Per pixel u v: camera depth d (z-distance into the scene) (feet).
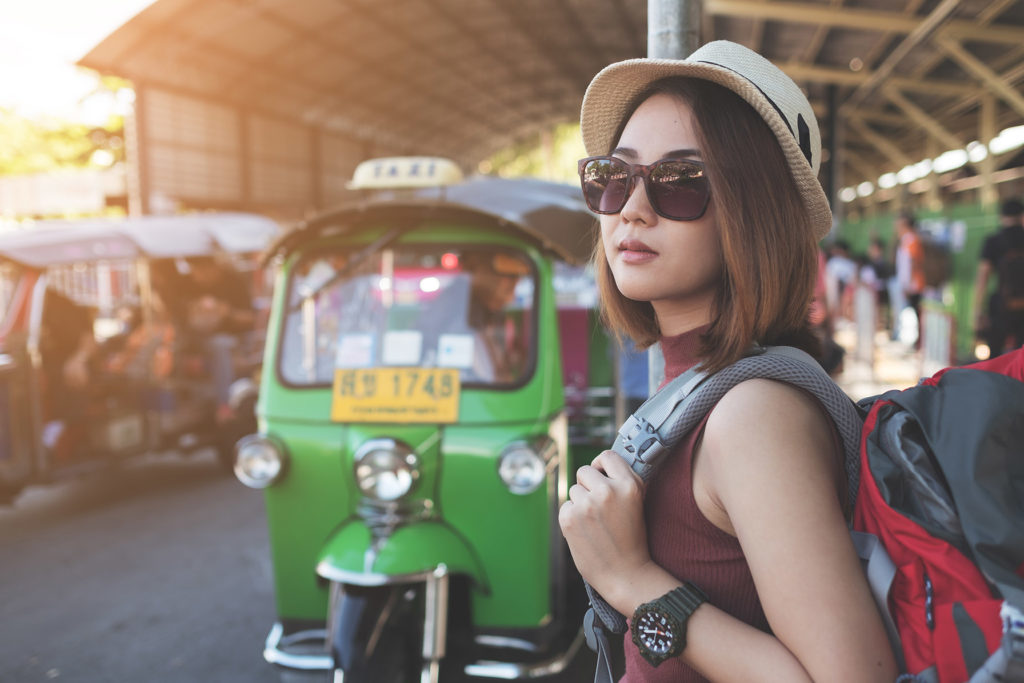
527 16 56.95
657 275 2.99
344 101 65.87
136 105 46.34
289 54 52.29
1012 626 2.15
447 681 9.26
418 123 80.18
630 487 2.82
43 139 85.51
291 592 9.23
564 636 9.71
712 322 3.01
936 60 39.29
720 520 2.70
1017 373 2.87
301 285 10.02
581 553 2.89
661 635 2.69
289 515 9.15
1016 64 38.45
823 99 52.21
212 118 52.70
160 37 43.37
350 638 7.66
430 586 8.15
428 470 8.76
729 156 2.85
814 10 30.09
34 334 17.76
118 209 54.80
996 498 2.43
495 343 9.38
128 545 16.79
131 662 11.64
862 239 50.65
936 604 2.39
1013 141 45.34
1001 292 21.35
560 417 9.52
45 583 14.74
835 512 2.49
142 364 20.63
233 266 26.12
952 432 2.61
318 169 66.03
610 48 66.49
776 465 2.50
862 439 2.77
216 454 24.31
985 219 28.48
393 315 9.69
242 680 11.09
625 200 3.07
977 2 27.91
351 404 9.12
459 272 9.75
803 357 2.83
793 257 2.88
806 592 2.38
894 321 38.04
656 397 3.01
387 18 51.75
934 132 44.19
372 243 9.94
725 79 2.91
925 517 2.56
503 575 8.80
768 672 2.46
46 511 19.54
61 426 18.47
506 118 90.94
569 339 12.77
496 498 8.74
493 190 12.67
